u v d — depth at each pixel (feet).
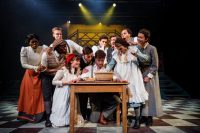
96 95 10.96
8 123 11.18
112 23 50.83
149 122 10.60
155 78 10.71
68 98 10.54
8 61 39.58
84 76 11.07
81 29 52.75
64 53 11.12
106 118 10.96
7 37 39.47
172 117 13.08
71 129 8.38
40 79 11.74
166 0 41.47
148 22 49.14
